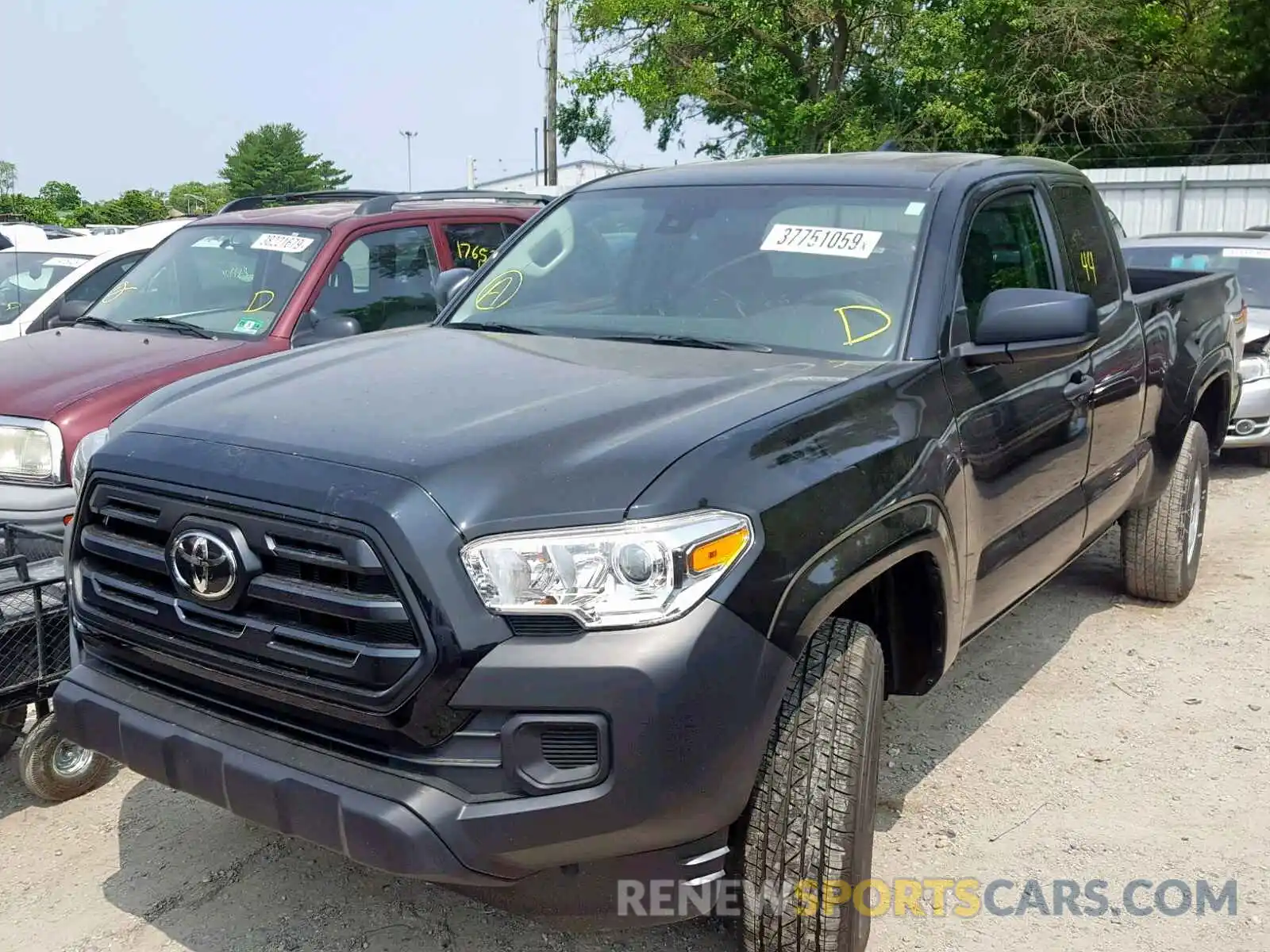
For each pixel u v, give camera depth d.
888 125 26.61
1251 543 6.85
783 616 2.56
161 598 2.72
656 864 2.54
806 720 2.72
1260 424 8.20
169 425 2.89
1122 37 29.19
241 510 2.57
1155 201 23.41
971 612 3.56
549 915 2.66
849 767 2.71
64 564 3.64
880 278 3.56
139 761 2.76
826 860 2.69
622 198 4.30
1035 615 5.66
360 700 2.44
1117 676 4.94
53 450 4.80
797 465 2.72
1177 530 5.47
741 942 2.84
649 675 2.35
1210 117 32.16
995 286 3.86
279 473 2.56
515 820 2.38
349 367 3.31
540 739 2.39
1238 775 4.08
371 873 3.50
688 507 2.46
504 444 2.57
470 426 2.68
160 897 3.37
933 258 3.56
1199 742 4.34
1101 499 4.59
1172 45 30.77
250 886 3.42
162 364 5.29
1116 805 3.89
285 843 3.66
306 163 116.94
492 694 2.37
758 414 2.80
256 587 2.56
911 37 26.47
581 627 2.38
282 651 2.54
